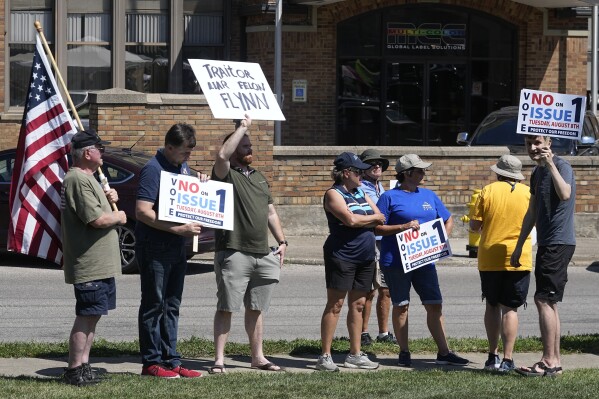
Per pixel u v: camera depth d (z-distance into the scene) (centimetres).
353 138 3653
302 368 1284
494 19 3703
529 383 1163
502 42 3728
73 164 1130
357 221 1247
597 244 2675
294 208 2680
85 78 3506
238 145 1228
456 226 2744
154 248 1173
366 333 1453
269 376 1198
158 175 1171
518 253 1239
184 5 3553
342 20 3594
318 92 3566
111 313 1695
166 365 1202
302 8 3491
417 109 3700
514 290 1270
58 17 3456
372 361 1352
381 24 3647
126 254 2095
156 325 1190
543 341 1226
